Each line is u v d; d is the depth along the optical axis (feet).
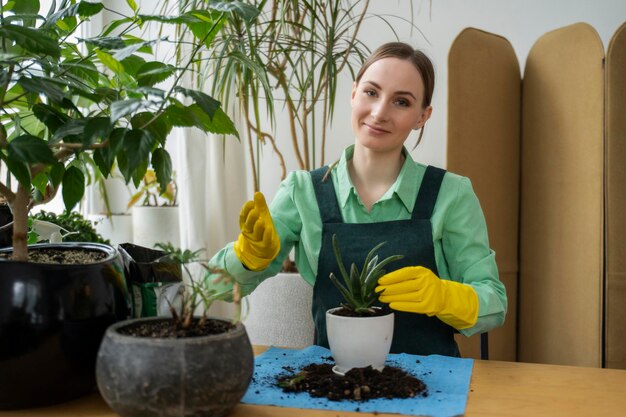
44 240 4.31
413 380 3.04
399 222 4.29
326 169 4.65
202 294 2.70
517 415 2.68
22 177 2.66
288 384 2.96
